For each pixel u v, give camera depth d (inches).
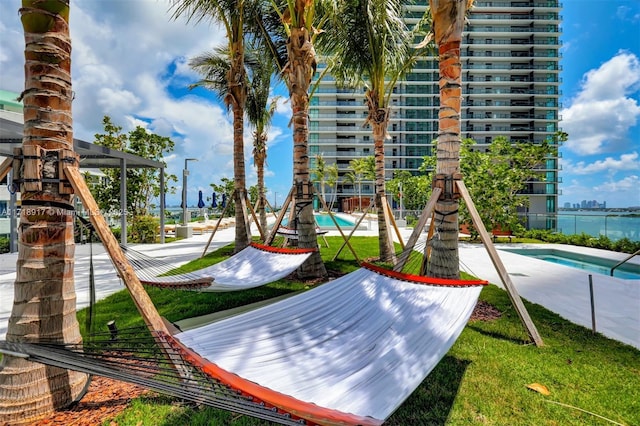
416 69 1930.4
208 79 437.4
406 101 1955.0
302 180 262.4
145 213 625.6
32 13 90.0
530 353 133.7
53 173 92.7
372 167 1744.6
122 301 203.9
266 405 72.0
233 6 309.6
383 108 322.7
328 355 93.4
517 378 114.3
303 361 90.8
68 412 92.5
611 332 156.3
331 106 1959.9
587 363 125.5
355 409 69.7
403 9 304.7
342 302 120.9
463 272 285.4
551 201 1738.4
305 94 262.2
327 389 77.9
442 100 168.2
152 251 424.8
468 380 112.8
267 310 117.0
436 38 169.0
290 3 248.8
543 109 1844.2
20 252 91.3
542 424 90.8
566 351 135.6
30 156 89.8
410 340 95.0
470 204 159.6
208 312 184.9
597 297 214.4
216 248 449.4
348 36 298.4
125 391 105.1
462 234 612.7
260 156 518.6
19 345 81.4
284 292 224.8
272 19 323.6
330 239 547.2
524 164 639.8
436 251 169.3
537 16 1861.5
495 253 151.8
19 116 569.3
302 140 262.7
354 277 134.8
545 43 1844.2
